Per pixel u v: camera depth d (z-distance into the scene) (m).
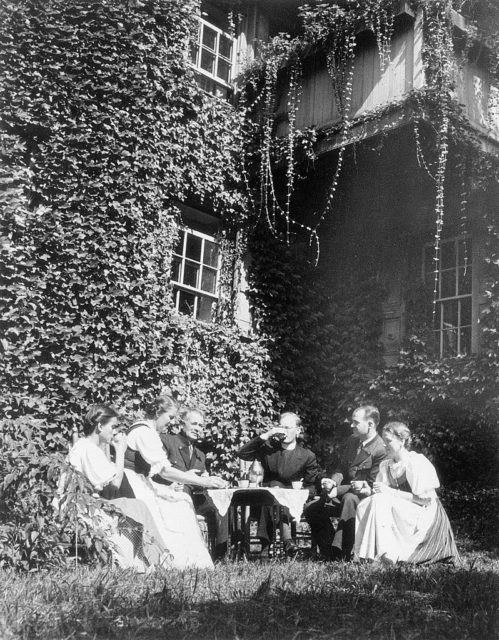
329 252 11.77
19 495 5.16
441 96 9.18
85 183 8.98
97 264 8.85
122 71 9.45
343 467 7.48
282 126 11.09
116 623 3.54
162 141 9.73
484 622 3.71
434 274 10.97
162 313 9.39
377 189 10.77
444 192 10.44
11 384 8.16
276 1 11.70
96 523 5.32
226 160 10.67
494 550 8.00
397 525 6.32
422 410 10.28
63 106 9.08
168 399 6.87
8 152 8.64
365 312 11.25
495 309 9.92
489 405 9.59
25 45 8.94
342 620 3.76
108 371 8.73
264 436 7.35
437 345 10.77
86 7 9.34
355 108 10.16
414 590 4.66
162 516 6.25
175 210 9.88
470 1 10.02
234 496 6.65
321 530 7.19
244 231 11.02
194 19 10.41
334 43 10.27
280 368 10.78
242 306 10.84
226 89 11.43
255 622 3.66
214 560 6.71
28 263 8.44
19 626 3.37
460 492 9.81
